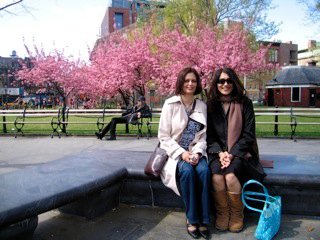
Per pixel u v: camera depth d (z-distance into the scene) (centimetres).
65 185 293
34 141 1034
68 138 1091
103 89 2097
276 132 1041
